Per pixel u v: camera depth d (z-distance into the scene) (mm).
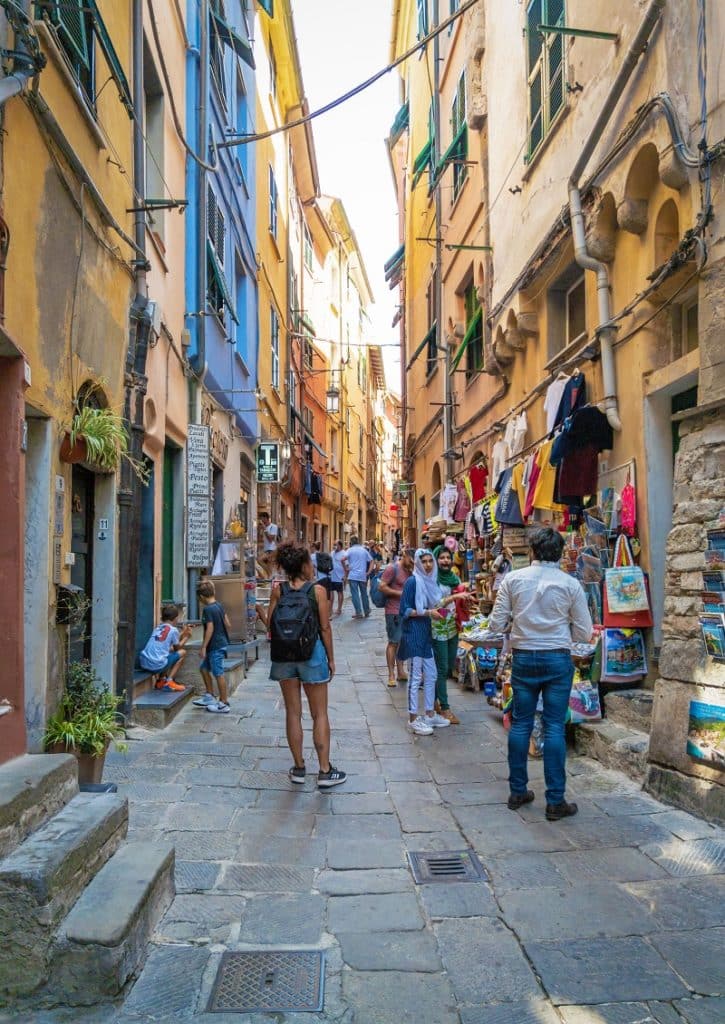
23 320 4332
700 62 5074
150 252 7973
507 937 3295
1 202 3955
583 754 6012
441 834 4477
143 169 7289
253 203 15750
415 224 21719
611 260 6969
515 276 9672
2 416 3604
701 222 5012
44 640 4762
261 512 18609
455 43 14523
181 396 9945
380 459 61781
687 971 3023
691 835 4289
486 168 12102
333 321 34000
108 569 6547
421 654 6938
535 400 9328
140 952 3045
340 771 5543
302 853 4191
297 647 5320
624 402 6590
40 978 2742
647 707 5691
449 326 15289
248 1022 2717
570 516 7547
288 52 19000
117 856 3445
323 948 3207
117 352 6598
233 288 13094
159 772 5637
